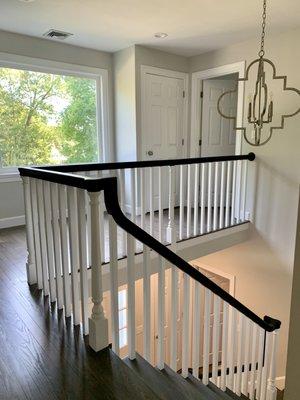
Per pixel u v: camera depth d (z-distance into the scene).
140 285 4.07
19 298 2.17
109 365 1.55
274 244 4.19
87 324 1.76
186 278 1.93
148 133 4.55
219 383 2.70
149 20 3.30
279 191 4.04
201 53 4.63
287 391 1.06
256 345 2.84
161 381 1.67
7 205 4.02
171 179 3.24
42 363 1.56
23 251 3.15
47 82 4.16
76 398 1.36
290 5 2.95
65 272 1.89
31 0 2.80
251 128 4.19
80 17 3.22
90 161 4.66
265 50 3.93
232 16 3.22
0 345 1.68
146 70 4.38
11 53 3.70
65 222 1.84
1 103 3.84
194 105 4.90
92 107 4.59
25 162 4.11
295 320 1.00
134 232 1.59
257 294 4.47
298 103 3.73
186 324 1.99
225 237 4.06
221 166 4.00
